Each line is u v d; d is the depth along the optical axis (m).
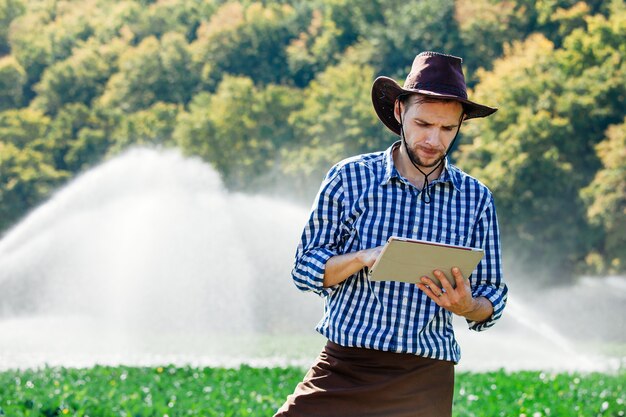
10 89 74.62
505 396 12.01
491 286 5.25
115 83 71.81
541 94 49.69
